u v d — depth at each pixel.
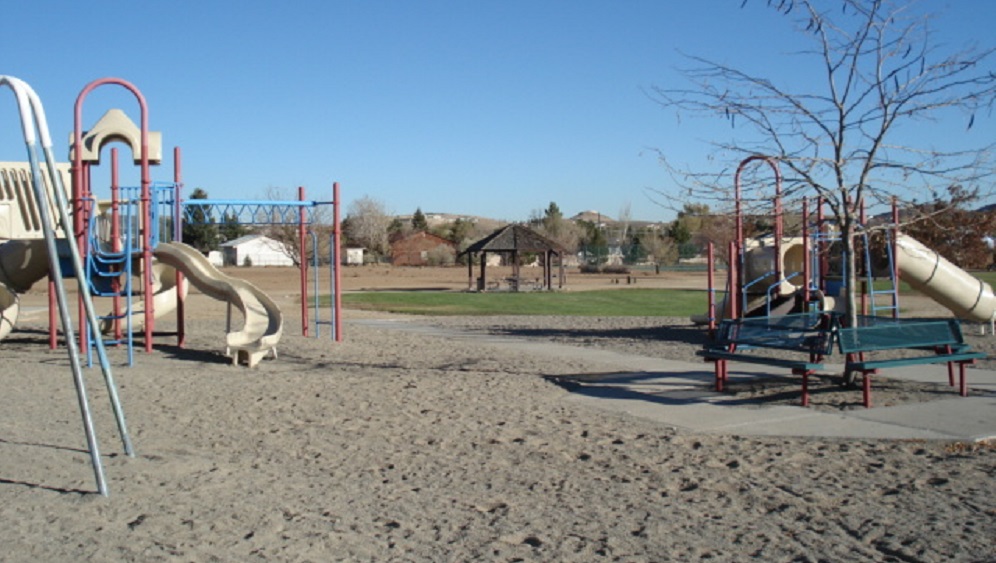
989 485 7.23
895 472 7.71
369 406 11.05
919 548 5.73
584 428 9.76
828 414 10.36
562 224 111.00
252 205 19.16
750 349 16.78
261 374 13.88
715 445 8.86
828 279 20.94
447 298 40.62
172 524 6.18
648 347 18.11
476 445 8.96
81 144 16.55
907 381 12.66
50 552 5.56
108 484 7.11
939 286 20.12
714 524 6.33
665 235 105.69
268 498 6.93
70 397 11.55
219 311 29.30
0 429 9.30
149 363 15.16
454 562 5.57
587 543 5.93
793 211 14.60
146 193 16.39
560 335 21.17
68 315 6.77
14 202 22.20
